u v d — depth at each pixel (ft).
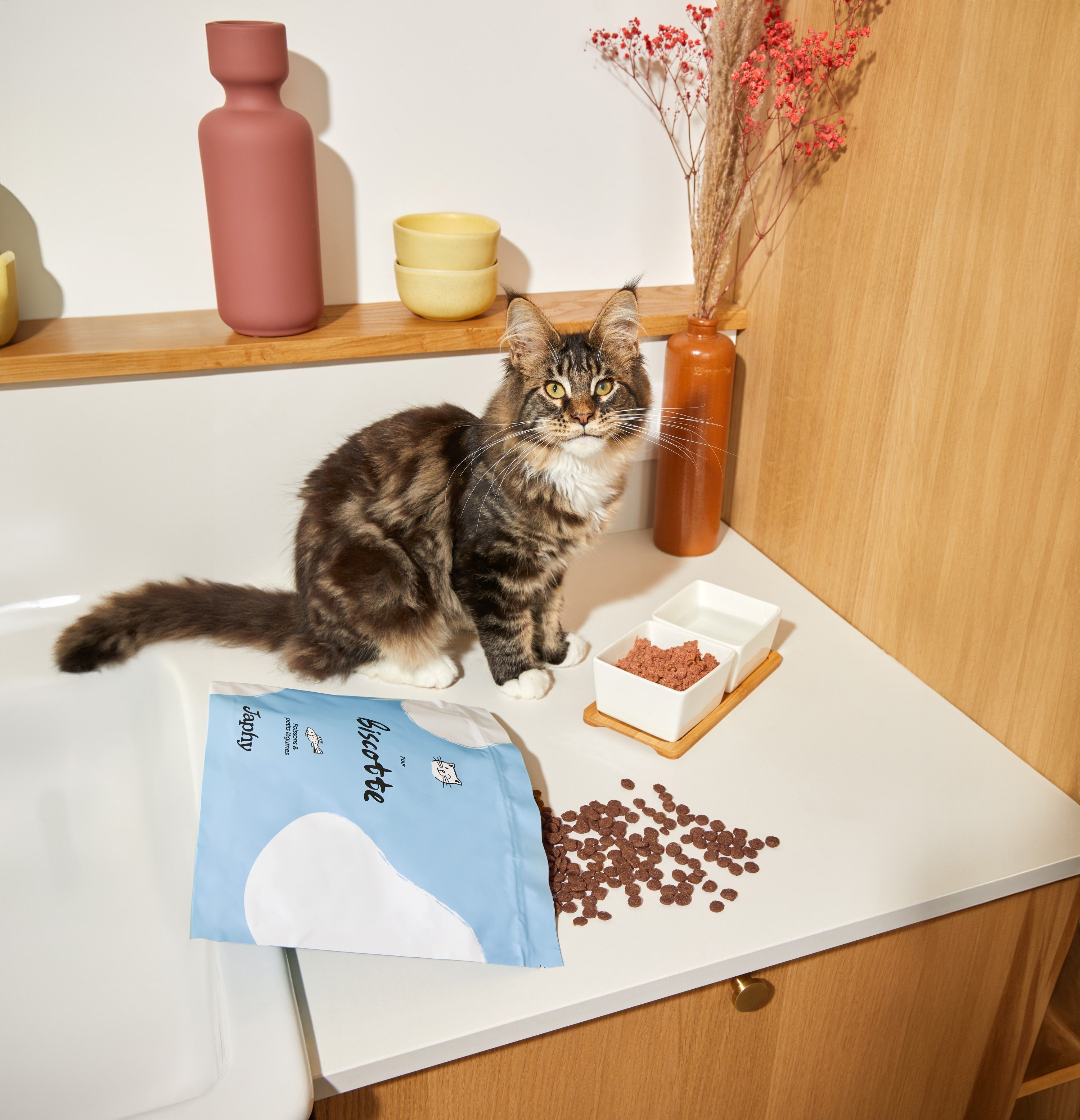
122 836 4.04
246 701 3.29
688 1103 3.20
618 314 3.98
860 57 3.86
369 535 4.09
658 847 3.23
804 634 4.46
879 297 4.00
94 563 4.44
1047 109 3.08
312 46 4.07
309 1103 2.37
